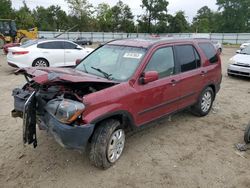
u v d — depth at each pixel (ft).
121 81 13.65
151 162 13.89
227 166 13.79
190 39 18.72
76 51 40.47
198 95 18.95
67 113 11.03
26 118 11.63
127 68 14.39
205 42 20.13
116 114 12.68
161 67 15.48
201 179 12.64
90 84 12.83
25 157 13.94
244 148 15.48
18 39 81.15
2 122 18.49
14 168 13.01
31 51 36.65
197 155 14.78
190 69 17.80
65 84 12.84
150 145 15.67
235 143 16.37
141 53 14.82
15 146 15.06
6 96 25.13
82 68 15.92
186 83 17.16
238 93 28.89
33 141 12.17
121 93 12.92
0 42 75.82
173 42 16.80
